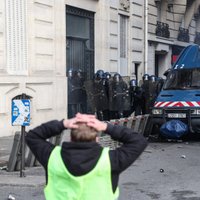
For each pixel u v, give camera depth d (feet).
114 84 55.11
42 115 53.98
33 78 51.93
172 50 100.27
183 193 24.50
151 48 88.07
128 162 9.22
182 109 45.60
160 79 57.88
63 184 9.07
